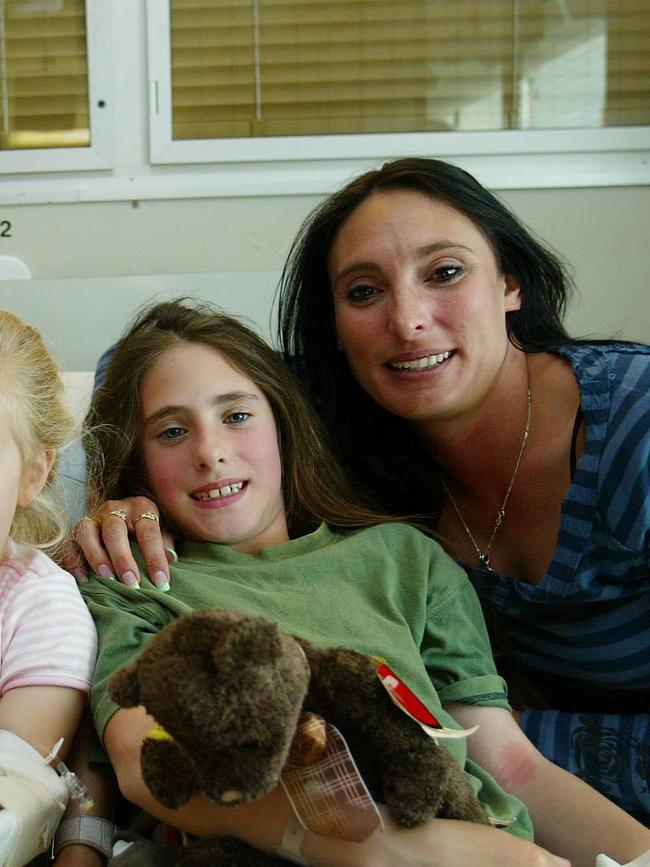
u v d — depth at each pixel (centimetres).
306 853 74
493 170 205
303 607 100
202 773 59
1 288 195
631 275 207
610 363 116
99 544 106
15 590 99
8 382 102
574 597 112
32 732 89
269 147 205
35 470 106
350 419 131
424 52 207
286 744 59
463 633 107
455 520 128
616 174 204
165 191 204
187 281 195
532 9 207
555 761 112
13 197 204
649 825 111
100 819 91
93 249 206
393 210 111
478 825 77
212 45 205
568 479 115
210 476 108
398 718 70
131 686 62
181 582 101
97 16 203
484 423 119
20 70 207
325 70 207
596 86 208
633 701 121
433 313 109
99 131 205
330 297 126
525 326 125
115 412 116
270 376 119
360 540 111
